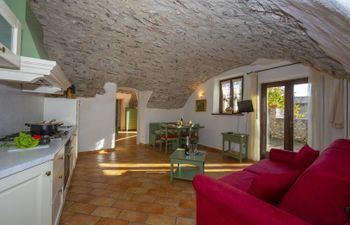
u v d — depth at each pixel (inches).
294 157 103.7
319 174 41.3
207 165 163.6
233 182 80.0
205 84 246.2
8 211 45.2
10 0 58.8
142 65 181.2
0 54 41.8
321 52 89.4
